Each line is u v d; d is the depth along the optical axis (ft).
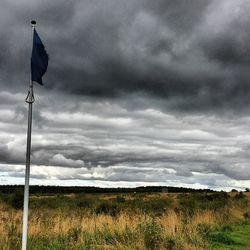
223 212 86.53
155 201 112.88
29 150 36.04
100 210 81.25
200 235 54.49
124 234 50.67
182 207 90.27
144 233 50.37
